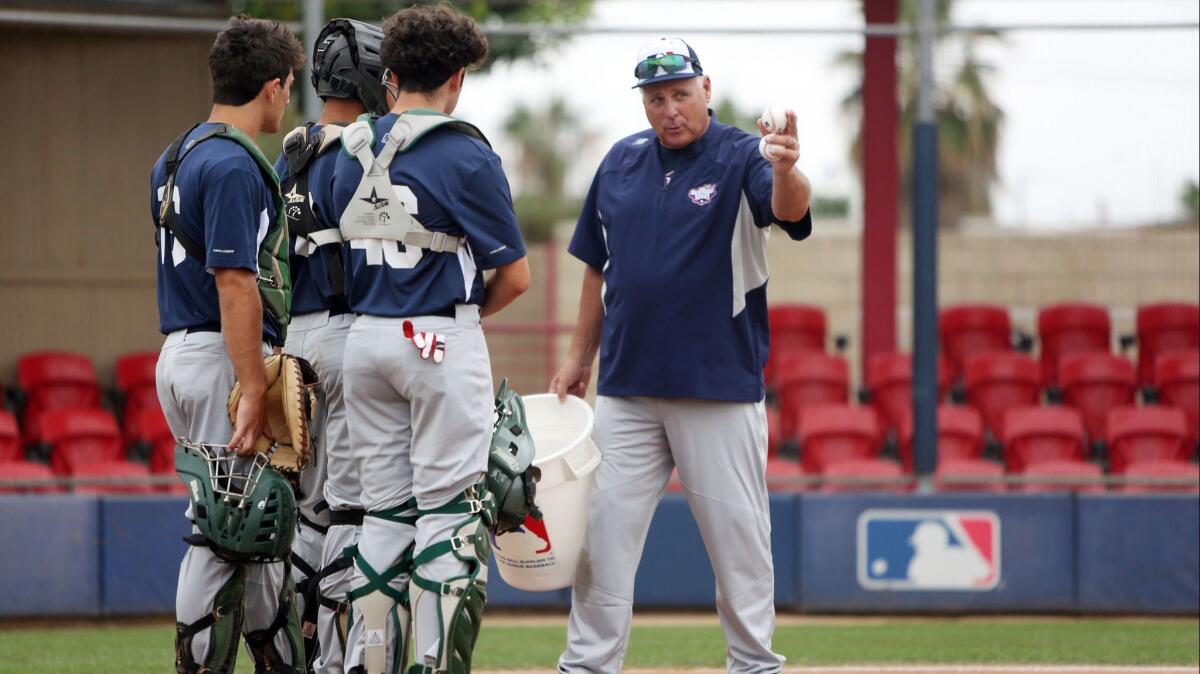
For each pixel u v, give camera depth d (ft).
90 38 120.57
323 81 53.36
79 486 98.78
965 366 130.11
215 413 48.08
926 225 100.73
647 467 54.34
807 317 144.97
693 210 52.70
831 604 100.63
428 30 47.60
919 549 100.48
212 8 123.85
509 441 48.67
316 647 54.34
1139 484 99.91
